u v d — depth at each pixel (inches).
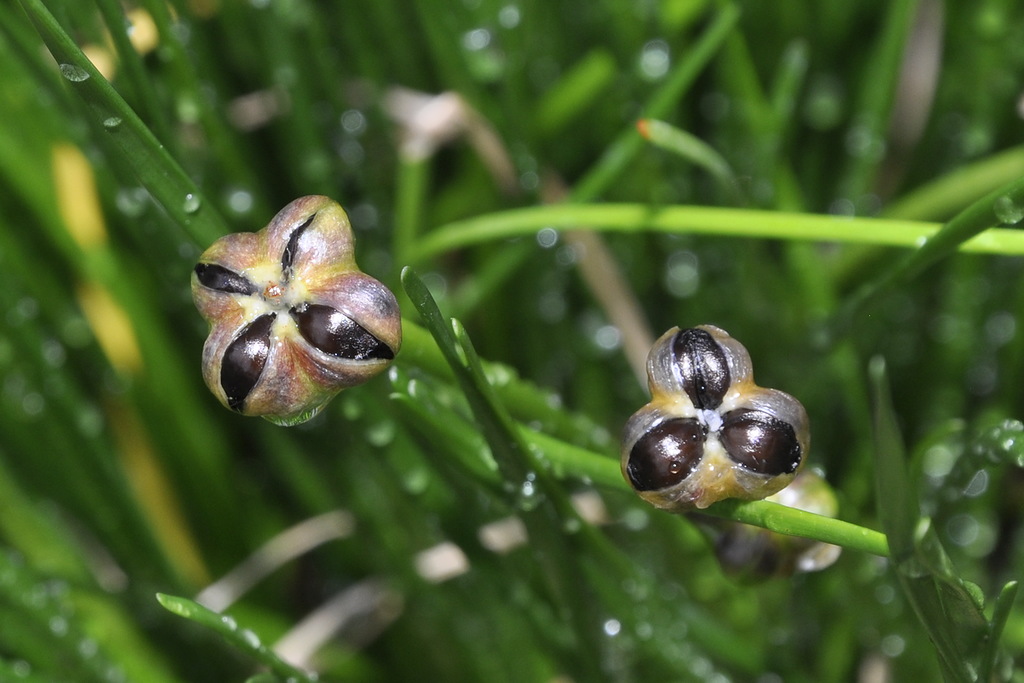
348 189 12.6
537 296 12.4
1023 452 8.9
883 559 10.6
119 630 11.7
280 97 11.1
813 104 12.7
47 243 11.9
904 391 12.6
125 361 12.0
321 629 11.5
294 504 13.4
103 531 11.9
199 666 12.2
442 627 11.5
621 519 11.3
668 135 10.4
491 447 8.9
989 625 8.5
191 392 12.5
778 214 9.9
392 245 12.4
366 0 11.5
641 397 12.5
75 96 9.8
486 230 10.6
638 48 11.9
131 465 12.5
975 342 12.2
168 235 10.3
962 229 8.9
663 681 10.7
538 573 10.2
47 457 11.5
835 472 12.6
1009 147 12.2
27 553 11.8
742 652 10.4
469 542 10.4
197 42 10.8
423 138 11.4
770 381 12.1
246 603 12.9
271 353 8.4
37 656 10.6
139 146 8.7
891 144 13.0
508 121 11.6
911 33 12.5
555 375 12.9
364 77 11.8
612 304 11.9
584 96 11.9
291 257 8.4
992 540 11.8
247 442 13.3
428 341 8.9
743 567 9.0
